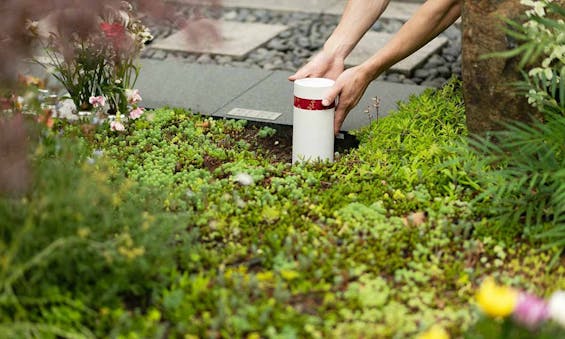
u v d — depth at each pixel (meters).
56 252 2.53
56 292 2.54
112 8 2.82
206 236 2.81
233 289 2.60
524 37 2.80
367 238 2.79
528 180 2.93
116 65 3.31
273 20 4.62
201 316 2.56
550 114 2.99
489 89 3.04
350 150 3.30
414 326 2.53
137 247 2.59
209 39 2.68
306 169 3.12
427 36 3.19
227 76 3.87
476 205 2.92
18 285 2.56
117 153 3.17
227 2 4.81
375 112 3.54
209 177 3.06
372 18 3.30
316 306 2.59
